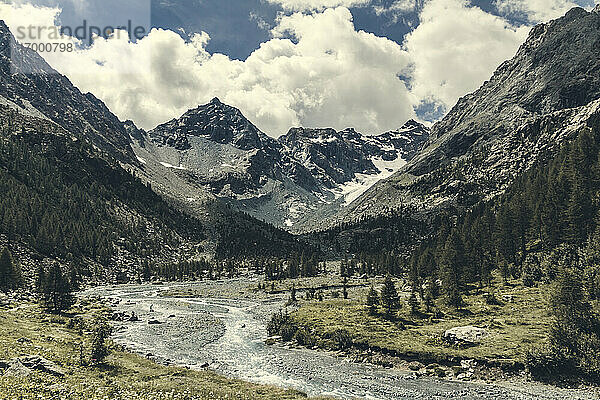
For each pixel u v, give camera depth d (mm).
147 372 51312
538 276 109938
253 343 81562
